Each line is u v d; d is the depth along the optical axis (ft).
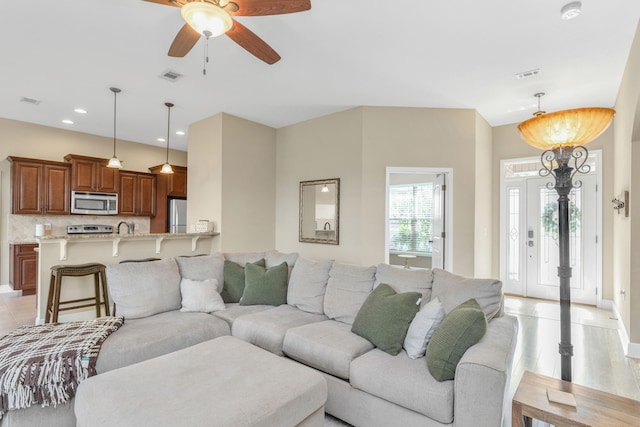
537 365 9.50
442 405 5.33
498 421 4.96
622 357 10.03
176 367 5.84
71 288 11.75
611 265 15.11
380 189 14.57
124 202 20.35
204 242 15.67
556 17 8.30
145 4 7.86
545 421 4.67
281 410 4.89
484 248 16.25
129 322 8.40
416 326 6.67
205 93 13.41
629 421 4.44
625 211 11.03
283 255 11.62
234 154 16.16
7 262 17.12
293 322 8.68
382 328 7.04
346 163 15.21
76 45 9.73
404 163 14.64
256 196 17.17
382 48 9.89
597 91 12.91
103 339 7.07
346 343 7.18
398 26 8.76
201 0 5.94
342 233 15.28
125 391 5.03
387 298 7.50
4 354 6.19
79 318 11.83
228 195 15.88
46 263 11.37
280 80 12.14
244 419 4.51
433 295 7.77
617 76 11.58
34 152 17.71
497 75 11.61
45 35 9.19
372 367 6.25
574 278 16.31
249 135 16.89
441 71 11.33
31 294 16.71
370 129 14.65
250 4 6.08
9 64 10.91
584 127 6.28
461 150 14.80
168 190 22.24
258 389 5.19
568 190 6.57
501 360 5.28
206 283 10.08
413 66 10.99
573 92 13.05
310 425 5.51
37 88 12.91
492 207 17.85
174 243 14.57
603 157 15.24
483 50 9.95
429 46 9.75
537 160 16.79
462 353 5.65
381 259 14.48
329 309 9.13
